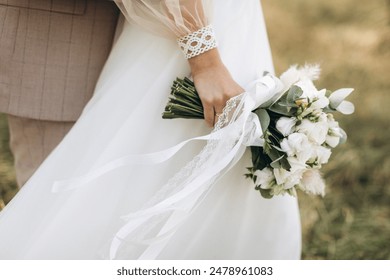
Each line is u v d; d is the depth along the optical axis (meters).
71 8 1.79
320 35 4.31
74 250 1.60
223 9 1.66
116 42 1.77
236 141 1.59
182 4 1.51
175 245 1.72
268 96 1.59
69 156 1.64
